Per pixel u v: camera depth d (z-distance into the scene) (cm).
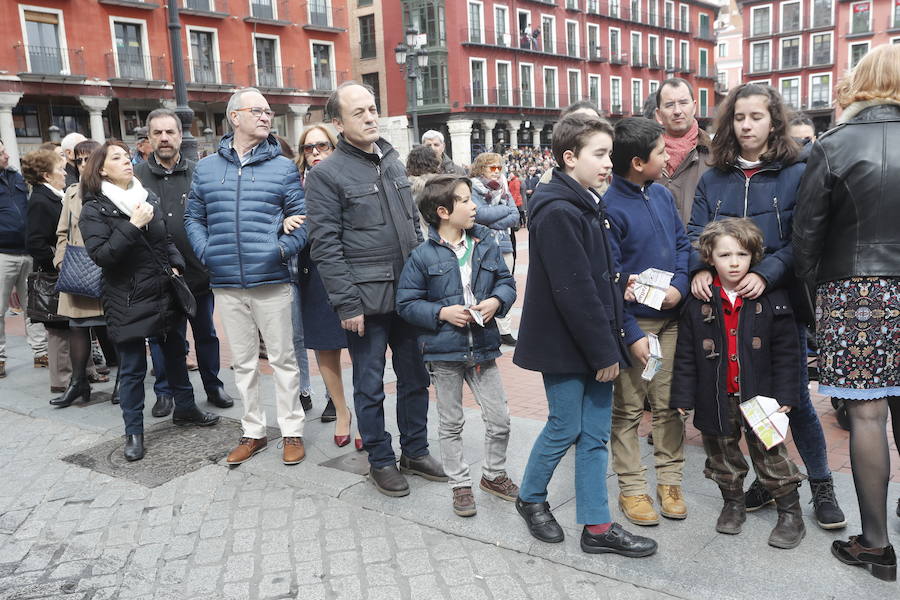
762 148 306
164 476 393
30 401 542
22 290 638
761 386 278
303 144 473
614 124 304
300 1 3369
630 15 4747
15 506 365
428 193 323
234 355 403
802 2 4884
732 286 282
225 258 387
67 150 614
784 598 245
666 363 315
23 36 2527
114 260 398
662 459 315
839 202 256
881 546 255
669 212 319
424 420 374
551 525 296
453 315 313
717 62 6003
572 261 261
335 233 343
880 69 250
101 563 306
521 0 3997
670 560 274
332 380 420
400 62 2102
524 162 3145
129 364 421
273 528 329
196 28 2989
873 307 252
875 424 258
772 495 285
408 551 301
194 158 812
